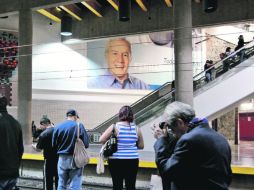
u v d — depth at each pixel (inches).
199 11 640.4
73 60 804.0
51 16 686.5
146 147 493.4
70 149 210.2
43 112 775.7
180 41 490.6
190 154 87.0
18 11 613.9
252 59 465.7
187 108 95.0
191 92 482.9
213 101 478.0
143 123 499.2
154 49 858.1
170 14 667.4
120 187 178.1
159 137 112.8
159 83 855.7
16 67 757.9
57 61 791.1
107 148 176.1
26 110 591.2
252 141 868.0
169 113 95.3
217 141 89.7
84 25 735.1
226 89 471.5
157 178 127.8
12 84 749.9
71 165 209.6
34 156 376.8
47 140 239.9
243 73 464.1
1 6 623.5
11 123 138.1
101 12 716.0
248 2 610.2
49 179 243.8
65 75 797.2
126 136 177.2
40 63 778.8
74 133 211.5
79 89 806.5
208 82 503.5
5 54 753.0
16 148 138.5
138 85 848.3
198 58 847.7
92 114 813.9
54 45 788.6
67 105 796.0
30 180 370.6
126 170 177.0
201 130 90.3
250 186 275.1
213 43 876.6
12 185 137.4
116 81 836.6
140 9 689.6
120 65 839.7
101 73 827.4
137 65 850.8
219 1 629.0
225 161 89.4
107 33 714.8
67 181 215.5
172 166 88.4
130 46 848.9
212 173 86.5
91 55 823.1
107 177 340.2
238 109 890.7
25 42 602.2
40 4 599.8
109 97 829.2
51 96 783.7
